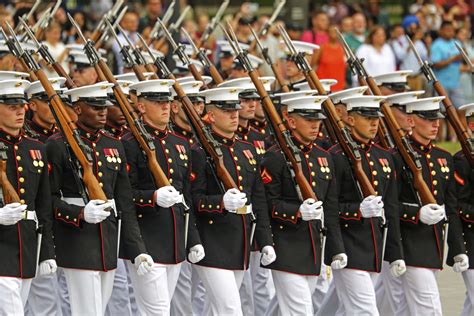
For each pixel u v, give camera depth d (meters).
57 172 31.69
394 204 35.59
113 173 32.41
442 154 36.78
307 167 34.53
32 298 34.78
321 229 34.62
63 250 31.81
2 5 51.50
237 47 36.06
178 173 33.94
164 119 34.03
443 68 65.56
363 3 76.25
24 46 37.88
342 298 35.41
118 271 36.59
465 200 36.81
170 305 36.66
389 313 38.19
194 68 39.53
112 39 49.75
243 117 37.81
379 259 35.16
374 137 37.12
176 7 48.75
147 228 33.31
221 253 33.81
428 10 71.81
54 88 33.44
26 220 30.80
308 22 73.88
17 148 30.86
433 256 36.16
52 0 51.97
